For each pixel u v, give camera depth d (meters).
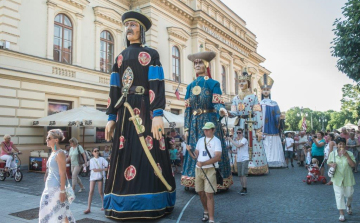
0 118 13.27
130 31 6.08
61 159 4.23
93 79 17.77
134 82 5.84
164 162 5.78
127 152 5.52
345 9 13.72
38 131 14.77
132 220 5.31
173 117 16.92
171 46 23.19
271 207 6.24
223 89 30.09
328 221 5.20
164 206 5.50
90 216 5.77
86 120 13.48
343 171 5.34
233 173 11.68
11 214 6.14
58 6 15.98
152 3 21.45
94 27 18.23
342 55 13.78
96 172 6.19
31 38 14.62
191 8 25.19
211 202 5.05
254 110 11.39
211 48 27.44
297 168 13.78
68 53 16.69
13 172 10.94
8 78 13.59
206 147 5.19
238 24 33.75
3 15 13.49
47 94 15.31
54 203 4.15
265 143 13.91
